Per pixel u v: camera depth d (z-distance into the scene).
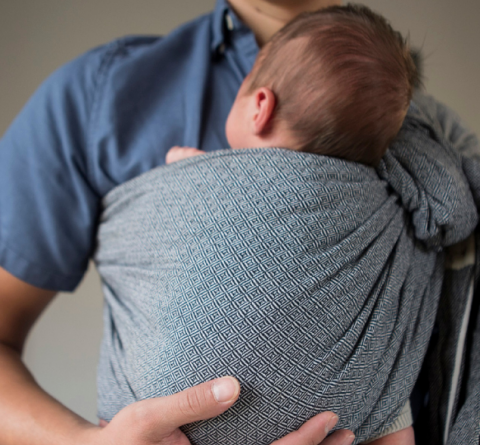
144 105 0.68
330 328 0.46
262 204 0.48
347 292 0.48
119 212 0.61
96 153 0.65
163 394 0.45
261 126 0.54
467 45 1.35
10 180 0.64
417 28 1.33
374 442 0.54
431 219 0.57
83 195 0.65
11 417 0.56
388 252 0.53
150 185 0.56
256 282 0.45
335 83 0.51
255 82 0.57
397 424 0.54
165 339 0.45
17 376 0.62
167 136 0.67
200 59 0.71
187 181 0.52
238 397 0.43
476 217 0.60
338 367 0.46
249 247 0.46
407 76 0.55
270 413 0.44
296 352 0.44
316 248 0.47
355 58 0.52
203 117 0.69
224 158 0.51
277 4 0.72
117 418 0.46
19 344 0.70
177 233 0.49
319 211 0.48
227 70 0.73
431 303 0.61
